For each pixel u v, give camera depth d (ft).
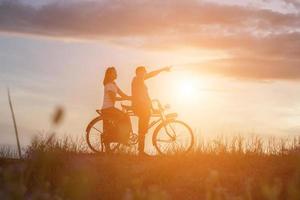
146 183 29.55
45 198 17.79
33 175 26.07
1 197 13.42
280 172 30.27
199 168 32.71
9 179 13.97
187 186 29.32
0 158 31.78
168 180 30.32
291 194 15.02
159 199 13.66
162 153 38.81
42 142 25.82
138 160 36.06
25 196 22.17
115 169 31.22
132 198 14.35
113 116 39.55
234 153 35.06
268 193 13.56
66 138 36.73
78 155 36.09
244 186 28.17
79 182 12.02
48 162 16.37
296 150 34.81
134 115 39.88
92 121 39.75
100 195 26.09
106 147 39.19
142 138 39.19
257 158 34.55
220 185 28.84
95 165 32.32
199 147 36.63
